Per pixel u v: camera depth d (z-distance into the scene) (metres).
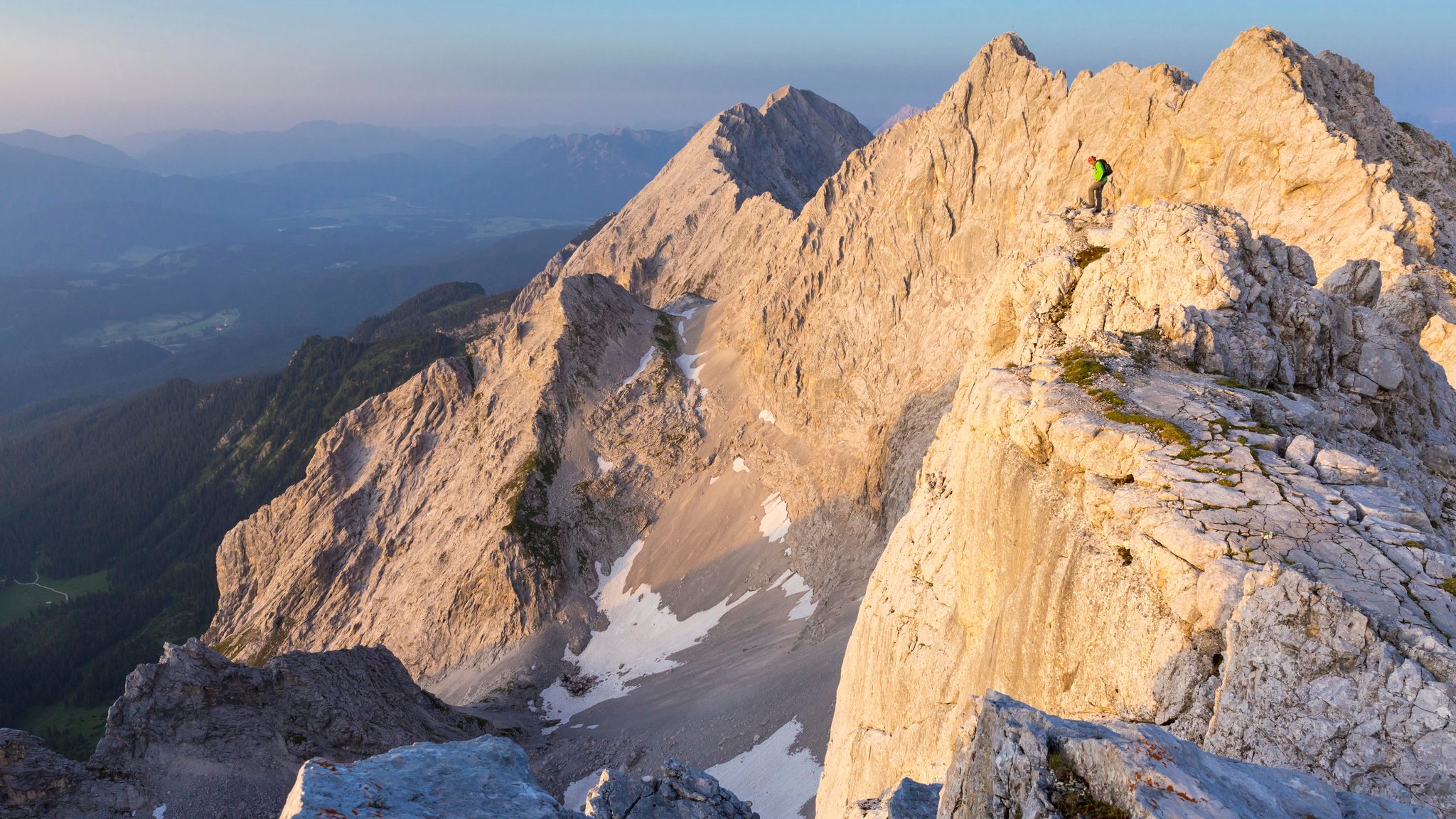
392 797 8.09
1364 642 12.12
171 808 80.62
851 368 138.12
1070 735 9.23
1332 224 50.88
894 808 13.96
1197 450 17.69
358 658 105.62
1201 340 22.05
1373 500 16.12
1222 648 14.23
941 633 25.80
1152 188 69.94
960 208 124.69
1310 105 56.53
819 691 86.12
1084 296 26.41
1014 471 20.62
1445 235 48.12
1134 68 91.19
